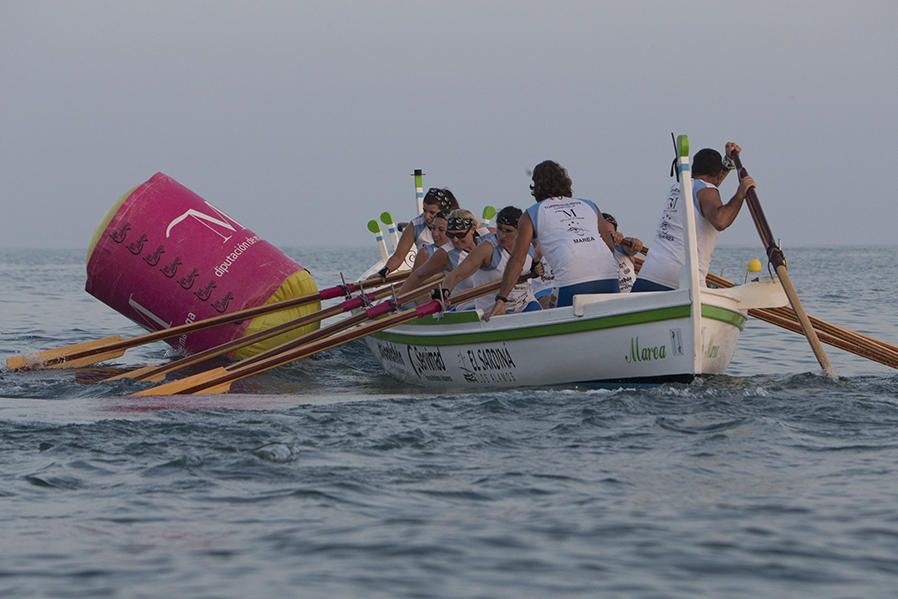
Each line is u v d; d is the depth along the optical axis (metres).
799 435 23.69
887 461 21.25
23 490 19.64
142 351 49.22
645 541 16.28
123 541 16.50
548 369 31.22
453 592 14.28
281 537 16.59
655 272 30.95
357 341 48.31
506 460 21.75
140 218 43.38
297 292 43.88
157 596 14.16
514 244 32.00
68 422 26.61
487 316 31.89
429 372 35.59
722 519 17.38
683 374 28.95
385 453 22.48
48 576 14.95
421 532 16.77
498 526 17.08
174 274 43.06
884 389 30.27
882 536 16.44
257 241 44.56
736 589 14.38
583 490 19.31
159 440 23.80
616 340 29.67
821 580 14.69
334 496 18.98
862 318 64.81
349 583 14.60
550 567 15.20
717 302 29.09
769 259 30.64
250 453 22.33
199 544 16.31
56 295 98.19
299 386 36.59
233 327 43.00
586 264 31.08
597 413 26.17
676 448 22.61
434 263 34.97
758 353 46.28
